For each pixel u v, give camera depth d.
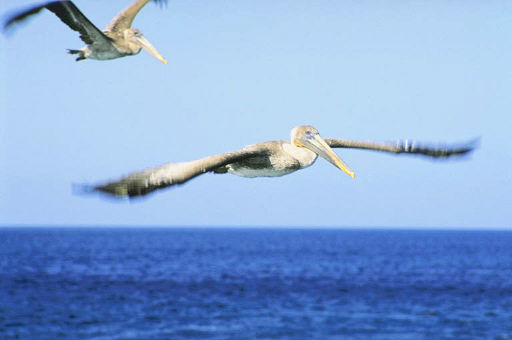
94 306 39.41
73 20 15.52
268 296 45.34
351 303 42.25
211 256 100.62
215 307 39.72
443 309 40.09
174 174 8.62
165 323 34.06
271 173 11.87
